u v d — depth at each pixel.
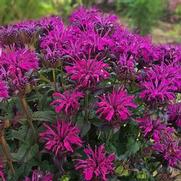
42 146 0.56
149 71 0.57
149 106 0.56
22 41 0.62
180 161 0.60
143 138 0.59
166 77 0.57
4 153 0.54
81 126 0.54
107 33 0.62
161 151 0.58
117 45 0.60
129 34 0.66
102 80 0.54
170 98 0.55
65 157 0.54
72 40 0.60
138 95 0.57
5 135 0.57
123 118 0.52
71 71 0.53
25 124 0.55
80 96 0.53
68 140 0.53
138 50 0.59
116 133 0.59
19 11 1.56
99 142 0.58
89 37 0.59
